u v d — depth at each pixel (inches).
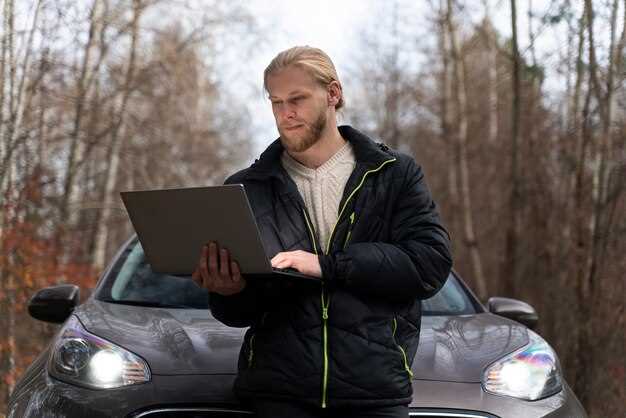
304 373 103.3
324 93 107.0
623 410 244.7
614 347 254.8
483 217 712.4
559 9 317.4
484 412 134.0
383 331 104.9
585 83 321.4
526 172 393.1
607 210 273.0
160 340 143.3
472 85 789.9
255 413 108.3
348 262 103.3
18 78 297.1
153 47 542.0
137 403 131.0
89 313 156.0
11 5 287.3
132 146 564.1
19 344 345.1
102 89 493.4
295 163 112.6
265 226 109.1
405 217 109.3
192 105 792.9
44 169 388.8
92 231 547.5
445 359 143.3
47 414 133.6
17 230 319.9
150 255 109.4
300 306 105.0
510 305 182.5
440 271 108.0
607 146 277.9
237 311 109.8
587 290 269.7
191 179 748.6
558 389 145.5
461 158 717.9
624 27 283.0
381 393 103.6
